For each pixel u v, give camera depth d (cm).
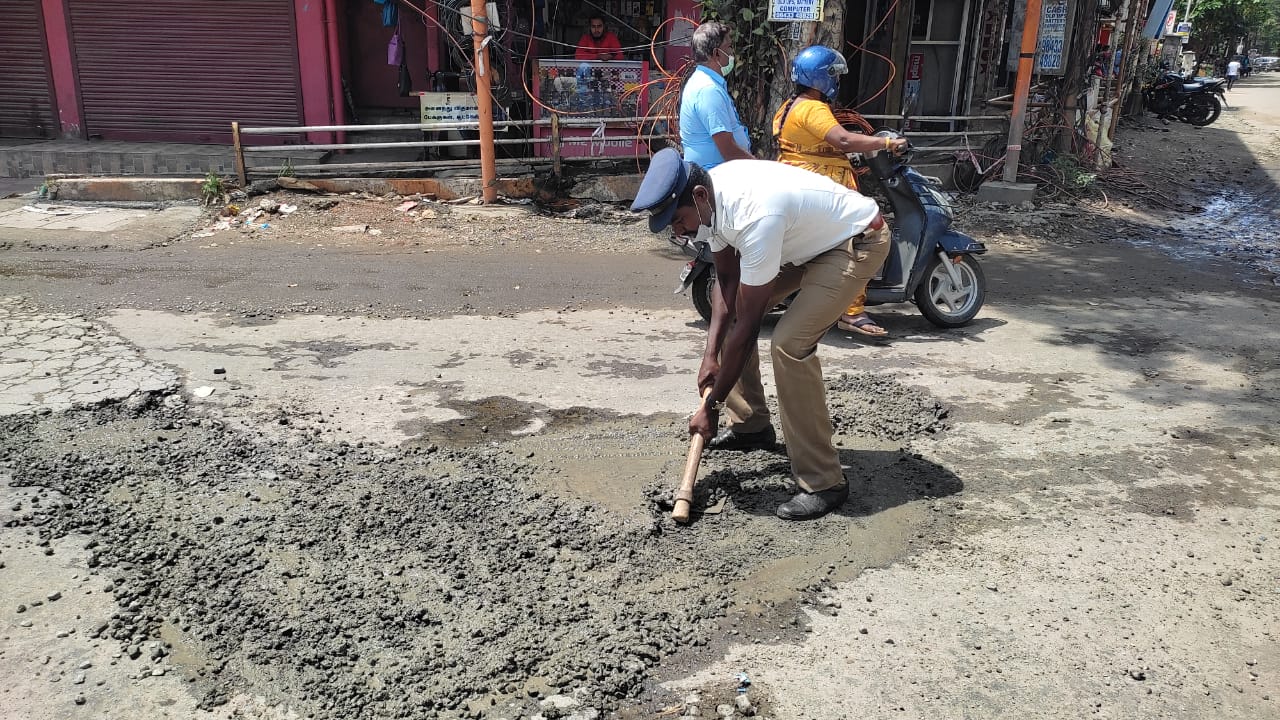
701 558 355
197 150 1175
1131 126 1944
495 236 896
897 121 1283
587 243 888
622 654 298
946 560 359
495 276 764
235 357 553
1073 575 351
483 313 664
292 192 975
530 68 1153
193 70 1200
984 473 433
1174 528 387
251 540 353
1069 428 486
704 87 548
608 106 1055
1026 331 655
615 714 274
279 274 746
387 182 995
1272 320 696
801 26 883
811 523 384
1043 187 1188
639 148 1059
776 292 414
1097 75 1327
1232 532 385
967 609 329
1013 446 463
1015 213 1072
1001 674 295
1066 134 1305
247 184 972
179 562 338
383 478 407
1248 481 429
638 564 349
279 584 326
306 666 287
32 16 1185
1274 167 1523
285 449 432
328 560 342
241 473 407
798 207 355
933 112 1298
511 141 1007
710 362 397
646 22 1210
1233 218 1134
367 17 1255
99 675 280
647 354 585
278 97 1204
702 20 951
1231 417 504
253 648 294
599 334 624
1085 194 1191
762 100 938
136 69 1202
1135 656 305
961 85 1281
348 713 268
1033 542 374
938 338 636
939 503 403
